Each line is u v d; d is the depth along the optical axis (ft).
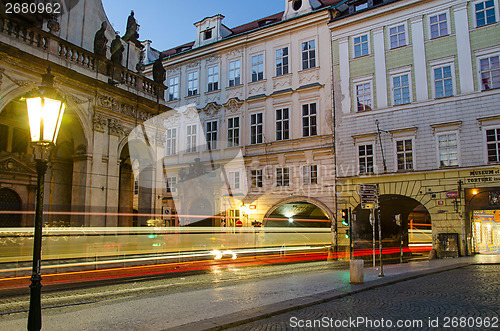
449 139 80.07
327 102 95.04
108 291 39.88
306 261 84.53
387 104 87.40
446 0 82.74
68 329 22.88
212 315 25.93
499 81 76.54
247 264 73.97
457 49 80.89
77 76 61.31
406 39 86.69
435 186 80.43
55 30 60.29
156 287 42.42
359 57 91.81
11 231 53.31
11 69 53.31
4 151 60.85
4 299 36.35
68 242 57.26
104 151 65.72
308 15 98.73
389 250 105.81
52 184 67.62
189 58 118.52
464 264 58.23
